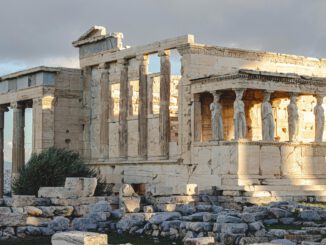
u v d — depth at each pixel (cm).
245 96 4828
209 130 4675
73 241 2197
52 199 3559
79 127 5612
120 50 5250
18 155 5803
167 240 2861
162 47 4844
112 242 2825
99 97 5538
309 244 2306
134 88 5403
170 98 5275
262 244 2164
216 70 4700
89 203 3638
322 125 4581
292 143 4369
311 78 4538
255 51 4878
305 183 4312
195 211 3219
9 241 2950
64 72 5553
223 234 2642
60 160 4806
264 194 3975
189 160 4550
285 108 5050
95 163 5381
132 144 5200
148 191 3891
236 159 4156
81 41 5628
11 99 5828
